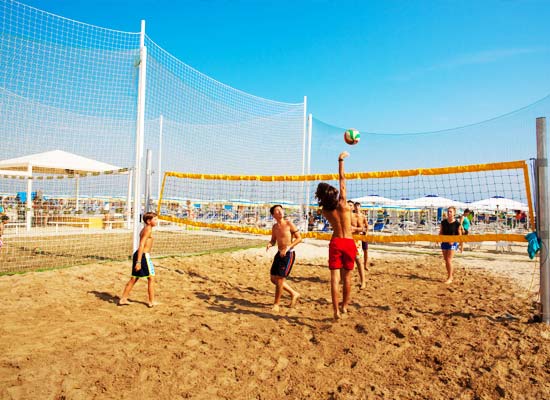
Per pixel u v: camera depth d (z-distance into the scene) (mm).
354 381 2881
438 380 2887
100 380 2812
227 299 5336
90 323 4059
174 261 8203
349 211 4465
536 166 4074
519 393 2643
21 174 14250
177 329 3977
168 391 2715
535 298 5395
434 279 7070
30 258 8305
